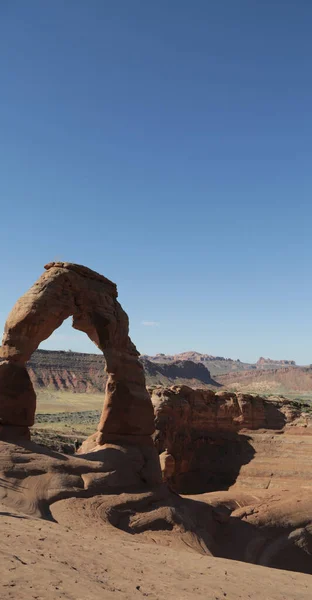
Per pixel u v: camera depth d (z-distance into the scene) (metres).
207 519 27.55
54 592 8.21
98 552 13.23
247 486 44.72
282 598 12.56
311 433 50.50
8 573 8.63
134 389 28.89
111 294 30.23
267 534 29.78
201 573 13.72
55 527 16.20
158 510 24.11
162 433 45.38
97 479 23.53
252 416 52.88
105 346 28.33
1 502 19.00
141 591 10.09
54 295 26.02
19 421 23.83
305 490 37.41
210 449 50.19
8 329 24.73
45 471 22.14
